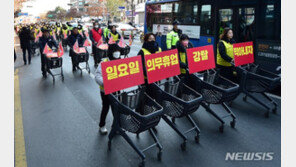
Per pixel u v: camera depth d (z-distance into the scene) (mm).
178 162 3658
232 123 4820
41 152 3889
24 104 6031
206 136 4465
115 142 4215
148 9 13312
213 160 3719
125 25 25281
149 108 3908
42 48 8555
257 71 5977
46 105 5965
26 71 9844
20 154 3820
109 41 10516
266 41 6770
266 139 4340
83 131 4613
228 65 5949
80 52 9148
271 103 5895
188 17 9977
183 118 5293
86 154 3840
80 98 6492
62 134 4496
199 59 4684
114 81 3525
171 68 4258
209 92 4691
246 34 7551
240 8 7672
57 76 8961
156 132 4598
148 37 4441
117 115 3699
